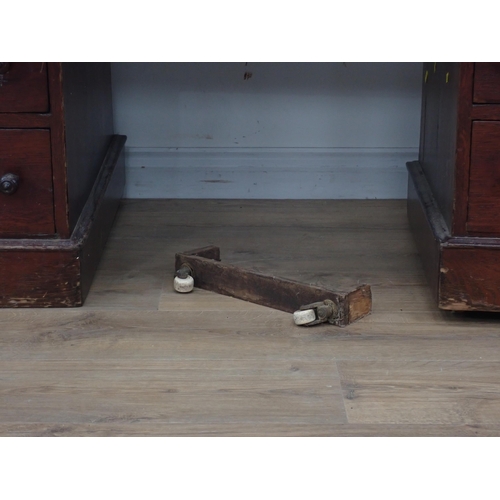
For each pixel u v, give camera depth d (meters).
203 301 1.64
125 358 1.39
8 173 1.51
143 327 1.51
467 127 1.43
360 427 1.17
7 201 1.53
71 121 1.55
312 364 1.36
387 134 2.29
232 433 1.16
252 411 1.21
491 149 1.43
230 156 2.31
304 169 2.31
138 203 2.28
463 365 1.36
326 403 1.24
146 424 1.18
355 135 2.29
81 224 1.63
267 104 2.28
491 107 1.41
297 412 1.21
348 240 2.00
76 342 1.45
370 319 1.55
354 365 1.36
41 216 1.54
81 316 1.55
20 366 1.35
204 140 2.30
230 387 1.29
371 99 2.27
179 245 1.96
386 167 2.31
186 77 2.26
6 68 1.45
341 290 1.54
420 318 1.55
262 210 2.23
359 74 2.25
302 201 2.31
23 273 1.56
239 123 2.29
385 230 2.07
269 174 2.32
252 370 1.34
